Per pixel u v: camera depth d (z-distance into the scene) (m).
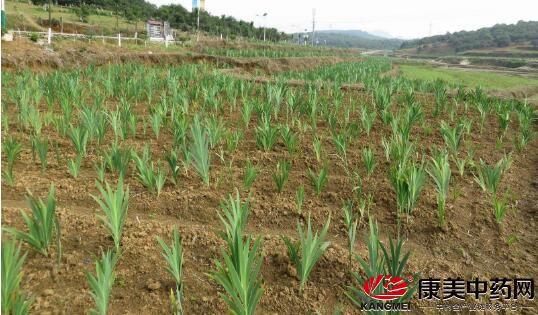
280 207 4.00
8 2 43.03
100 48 19.09
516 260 3.23
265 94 9.83
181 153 5.21
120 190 2.96
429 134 6.68
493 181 3.86
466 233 3.62
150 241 3.30
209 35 50.41
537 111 8.67
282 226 3.73
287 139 5.30
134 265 3.00
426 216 3.85
